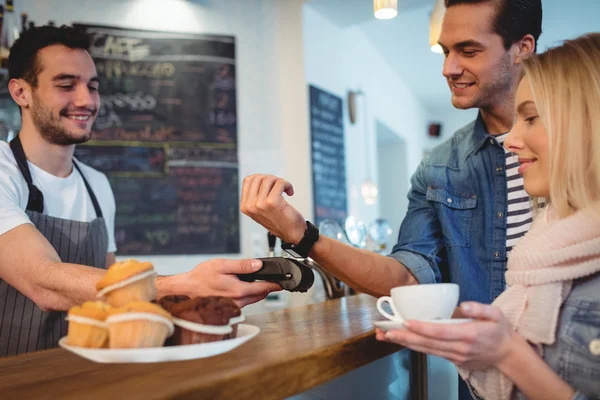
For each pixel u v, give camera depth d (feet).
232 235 11.91
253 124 12.27
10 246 4.38
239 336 3.17
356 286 4.66
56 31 5.76
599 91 3.14
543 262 3.20
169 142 11.75
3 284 5.39
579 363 2.96
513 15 4.76
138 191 11.49
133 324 2.60
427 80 21.85
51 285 4.07
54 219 5.76
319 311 4.90
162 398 2.08
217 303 2.87
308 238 4.26
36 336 5.49
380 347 3.46
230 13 12.34
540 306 3.13
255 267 3.83
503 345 2.78
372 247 8.00
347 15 13.73
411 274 4.85
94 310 2.70
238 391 2.37
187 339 2.78
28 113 5.84
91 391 2.29
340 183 13.97
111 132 11.44
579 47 3.26
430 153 5.64
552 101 3.24
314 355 2.81
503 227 5.06
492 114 5.17
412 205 5.58
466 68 4.94
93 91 6.09
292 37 12.64
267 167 12.26
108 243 6.87
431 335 2.64
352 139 15.34
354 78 15.84
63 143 5.95
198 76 12.00
